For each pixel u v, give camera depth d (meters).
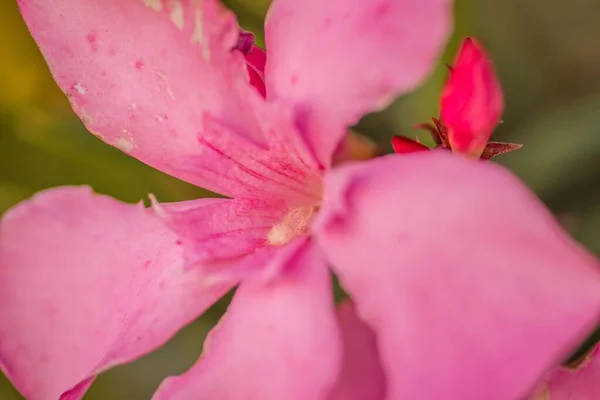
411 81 0.11
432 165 0.11
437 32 0.11
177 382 0.12
